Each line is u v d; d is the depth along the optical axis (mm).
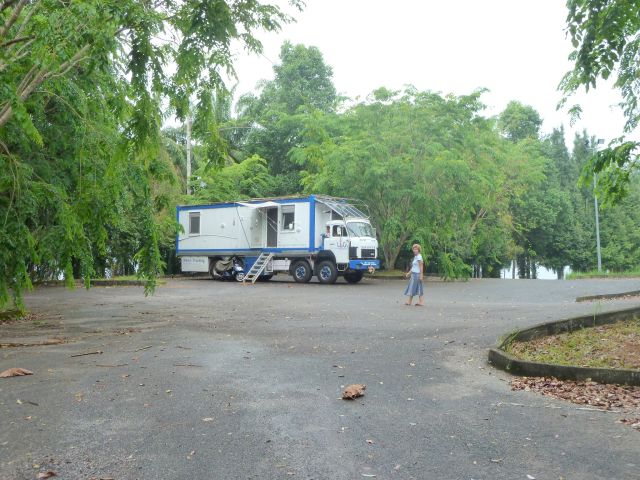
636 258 55844
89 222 12594
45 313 15375
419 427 5230
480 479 4051
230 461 4402
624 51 8875
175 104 10188
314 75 44938
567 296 18922
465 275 30234
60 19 8133
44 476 4102
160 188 29812
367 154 29562
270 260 28656
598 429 5129
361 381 7078
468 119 31125
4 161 11727
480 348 9250
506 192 41281
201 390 6609
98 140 12141
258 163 40188
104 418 5523
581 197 57375
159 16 8727
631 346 8492
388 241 31562
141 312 15508
